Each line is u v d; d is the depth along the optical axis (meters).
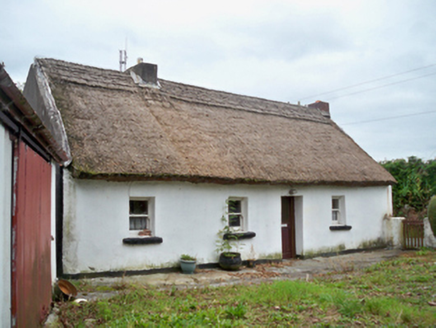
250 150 12.45
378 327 5.55
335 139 16.72
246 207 11.95
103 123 10.27
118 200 9.48
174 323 5.58
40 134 4.99
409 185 19.25
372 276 9.26
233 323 5.67
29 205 4.78
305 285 7.84
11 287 4.01
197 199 10.80
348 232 14.73
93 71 12.35
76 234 8.87
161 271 10.04
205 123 12.77
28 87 12.58
